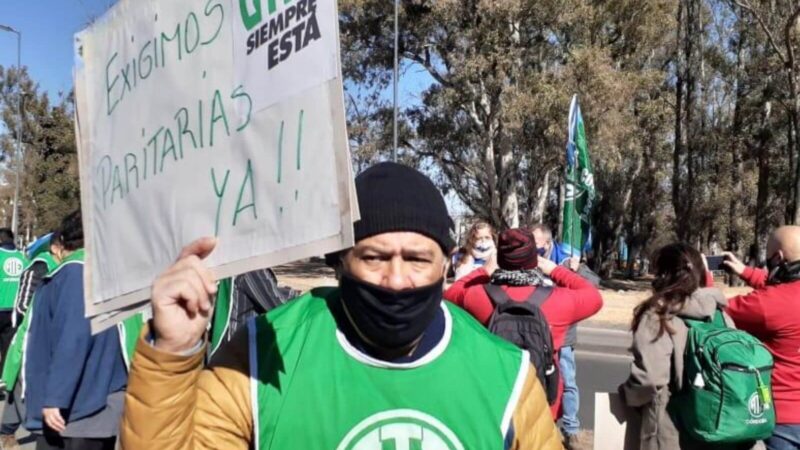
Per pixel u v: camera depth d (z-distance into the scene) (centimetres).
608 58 2530
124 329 380
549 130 2509
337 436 155
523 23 2584
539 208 3186
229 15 160
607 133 2495
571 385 636
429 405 157
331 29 139
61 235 397
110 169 190
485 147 2928
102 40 196
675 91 3691
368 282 156
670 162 4034
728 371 336
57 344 373
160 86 175
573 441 634
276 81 149
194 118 166
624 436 382
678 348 350
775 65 2708
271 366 159
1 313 877
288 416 155
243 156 156
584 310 398
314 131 142
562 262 712
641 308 361
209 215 161
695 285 356
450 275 627
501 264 401
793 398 385
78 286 377
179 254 162
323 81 141
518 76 2570
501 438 160
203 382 159
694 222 3516
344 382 158
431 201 163
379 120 3012
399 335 157
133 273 180
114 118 190
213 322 412
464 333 170
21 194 4919
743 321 398
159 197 174
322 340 162
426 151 3133
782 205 3359
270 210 149
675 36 3584
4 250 888
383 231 157
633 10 2741
